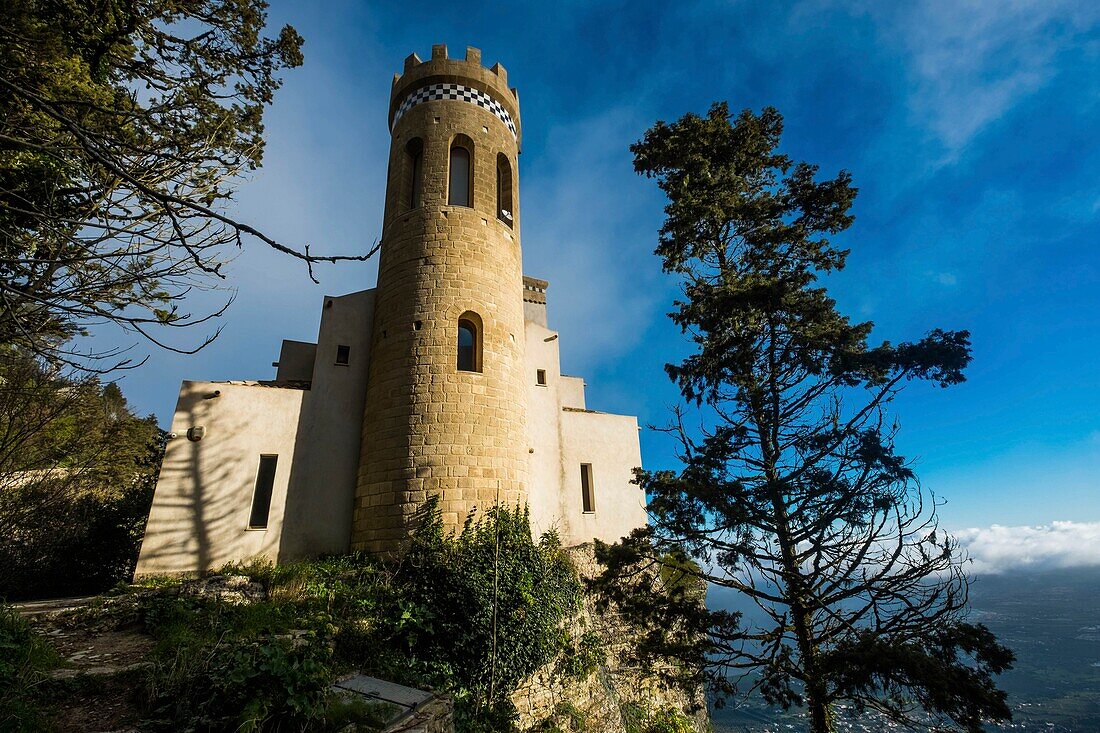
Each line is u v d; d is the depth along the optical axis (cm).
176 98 679
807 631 1007
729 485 1071
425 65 2005
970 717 731
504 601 1118
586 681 1366
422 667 926
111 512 1650
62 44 603
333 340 1730
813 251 1412
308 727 537
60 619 891
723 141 1529
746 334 1215
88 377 1259
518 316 1809
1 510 1395
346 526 1531
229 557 1365
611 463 2089
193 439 1421
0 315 486
